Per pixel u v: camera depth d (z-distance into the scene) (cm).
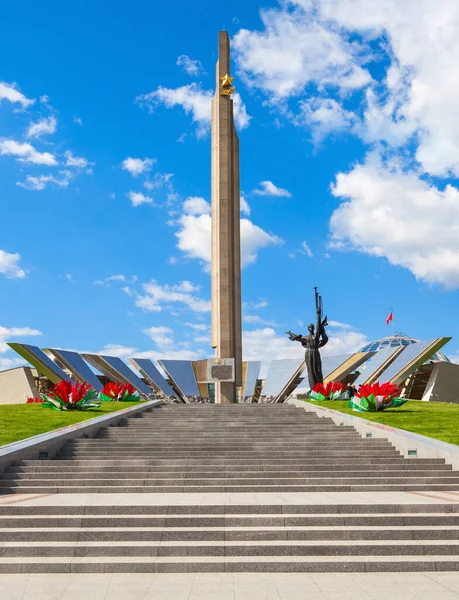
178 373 5459
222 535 837
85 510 933
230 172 4247
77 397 2439
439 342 4312
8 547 801
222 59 4353
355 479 1230
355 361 4909
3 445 1495
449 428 1862
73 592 673
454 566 752
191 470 1338
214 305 4116
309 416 2336
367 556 785
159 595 660
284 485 1184
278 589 679
